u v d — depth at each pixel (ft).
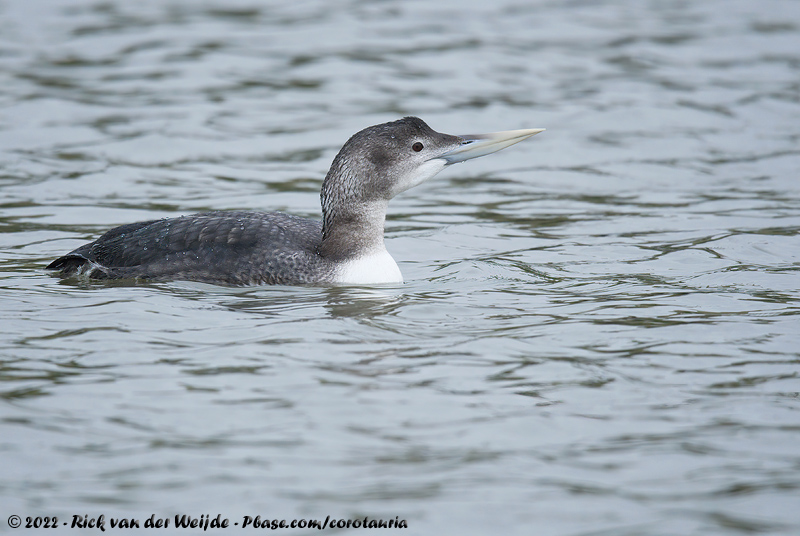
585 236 44.39
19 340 29.40
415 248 43.11
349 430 23.73
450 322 31.71
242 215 38.42
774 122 62.34
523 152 58.44
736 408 24.90
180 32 80.84
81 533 19.69
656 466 22.12
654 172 54.75
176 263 36.32
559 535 19.62
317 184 52.95
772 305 33.22
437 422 24.22
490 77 71.51
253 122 62.44
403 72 72.33
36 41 78.23
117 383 26.30
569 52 77.46
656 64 74.64
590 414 24.70
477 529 19.84
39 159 54.65
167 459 22.26
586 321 31.63
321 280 36.42
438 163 38.01
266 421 24.13
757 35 81.35
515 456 22.58
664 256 40.57
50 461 22.16
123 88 67.77
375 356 28.37
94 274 36.70
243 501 20.72
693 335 30.12
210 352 28.55
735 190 51.21
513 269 39.06
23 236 43.16
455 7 89.45
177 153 56.85
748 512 20.31
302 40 79.30
